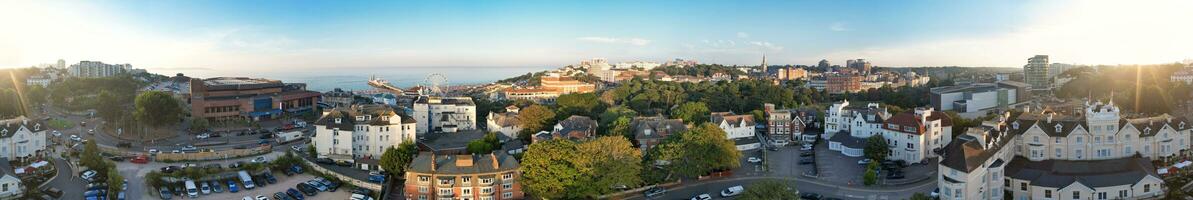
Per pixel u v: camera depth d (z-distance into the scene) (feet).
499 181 617.21
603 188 607.37
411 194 619.26
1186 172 637.30
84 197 630.33
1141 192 562.66
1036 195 576.20
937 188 619.26
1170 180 615.16
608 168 612.70
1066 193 560.61
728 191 638.53
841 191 641.81
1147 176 564.30
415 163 624.59
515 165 629.51
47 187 655.76
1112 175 568.41
